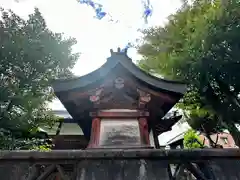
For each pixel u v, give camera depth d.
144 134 4.48
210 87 5.34
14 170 3.44
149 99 4.84
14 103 5.54
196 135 10.63
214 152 3.65
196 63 4.89
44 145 7.16
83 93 4.89
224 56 4.62
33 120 5.99
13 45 5.67
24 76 5.86
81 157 3.53
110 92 5.05
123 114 4.75
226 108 5.19
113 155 3.56
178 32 6.05
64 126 9.20
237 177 3.44
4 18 6.04
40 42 6.08
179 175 3.44
